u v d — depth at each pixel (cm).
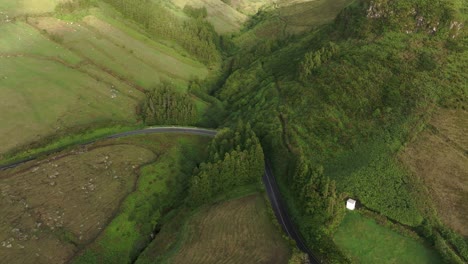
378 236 9744
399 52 13425
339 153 11912
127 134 14312
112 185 11706
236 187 11738
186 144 14162
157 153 13462
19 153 12512
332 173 11350
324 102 13250
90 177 11844
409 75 12612
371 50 13912
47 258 9325
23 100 14488
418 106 11812
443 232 9444
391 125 11762
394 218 9994
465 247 9088
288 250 9438
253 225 10269
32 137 13088
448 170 10488
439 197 10031
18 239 9606
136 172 12369
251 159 11625
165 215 11269
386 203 10244
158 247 10038
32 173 11662
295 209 10812
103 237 10100
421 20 13788
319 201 10044
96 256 9662
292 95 14325
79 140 13675
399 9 14350
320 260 9338
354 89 13000
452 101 11688
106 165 12425
